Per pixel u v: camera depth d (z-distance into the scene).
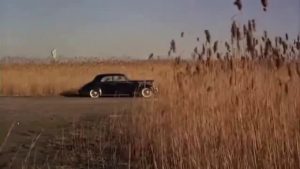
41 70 32.59
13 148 10.79
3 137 11.98
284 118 7.89
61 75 32.84
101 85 30.02
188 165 8.45
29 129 13.52
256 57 8.06
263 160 7.76
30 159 9.91
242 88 8.34
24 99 27.00
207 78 8.98
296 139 7.71
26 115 17.09
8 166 9.30
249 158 7.83
